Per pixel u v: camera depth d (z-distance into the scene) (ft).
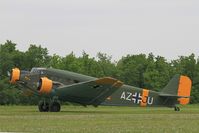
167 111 186.09
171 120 122.52
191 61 420.36
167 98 199.62
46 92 169.78
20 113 153.58
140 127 99.04
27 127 96.48
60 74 176.96
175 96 198.29
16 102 307.78
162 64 412.36
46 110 172.35
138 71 398.62
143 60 409.28
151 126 101.96
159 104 199.11
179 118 131.95
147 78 395.55
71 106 260.62
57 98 171.63
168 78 404.16
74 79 177.47
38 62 349.61
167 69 412.36
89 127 97.71
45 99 173.06
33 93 176.86
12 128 93.97
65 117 131.44
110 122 112.78
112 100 189.67
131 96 193.16
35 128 94.12
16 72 175.22
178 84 201.57
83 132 87.45
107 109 208.95
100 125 103.24
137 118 130.21
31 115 140.67
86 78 179.01
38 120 117.50
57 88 171.42
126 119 125.29
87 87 170.81
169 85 200.85
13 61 341.41
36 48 351.67
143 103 195.52
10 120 116.88
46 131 88.28
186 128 97.60
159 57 418.51
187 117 137.28
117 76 398.21
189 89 202.39
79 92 172.86
